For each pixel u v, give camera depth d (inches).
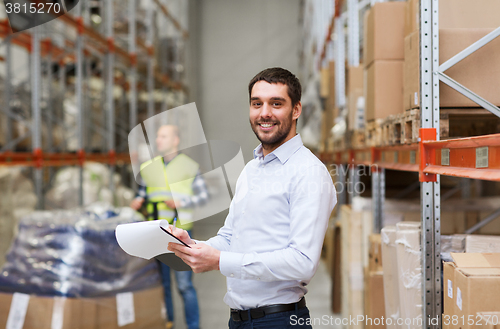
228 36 540.7
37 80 191.9
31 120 216.5
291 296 70.4
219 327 169.0
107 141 309.7
